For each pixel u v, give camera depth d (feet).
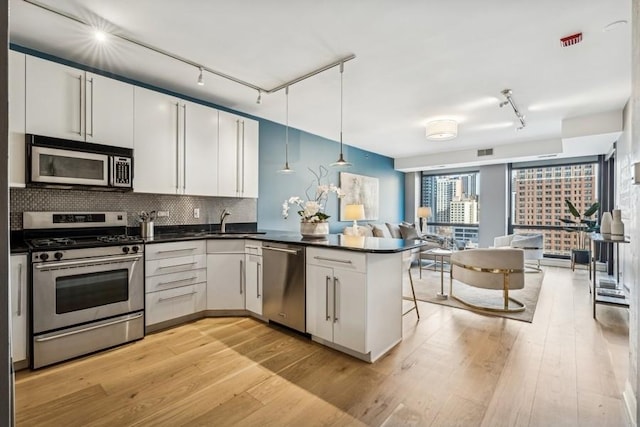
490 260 11.08
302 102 12.28
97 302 7.82
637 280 5.06
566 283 15.25
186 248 9.71
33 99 7.54
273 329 9.38
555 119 14.24
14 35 7.68
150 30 7.45
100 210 9.61
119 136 9.00
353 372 6.90
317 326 8.21
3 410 1.90
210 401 5.85
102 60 8.95
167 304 9.31
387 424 5.24
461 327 9.54
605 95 11.41
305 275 8.51
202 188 10.95
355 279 7.38
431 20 6.97
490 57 8.66
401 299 8.57
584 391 6.15
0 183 1.85
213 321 10.04
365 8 6.57
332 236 10.46
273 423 5.26
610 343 8.35
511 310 10.94
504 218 21.48
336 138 18.12
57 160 7.81
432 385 6.39
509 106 12.57
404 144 19.72
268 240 9.46
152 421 5.30
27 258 6.89
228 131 11.75
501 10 6.61
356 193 20.30
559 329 9.36
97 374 6.78
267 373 6.85
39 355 6.95
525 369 7.00
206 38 7.78
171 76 9.97
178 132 10.33
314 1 6.36
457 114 13.67
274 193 14.94
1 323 1.88
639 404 4.65
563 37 7.62
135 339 8.46
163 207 11.12
